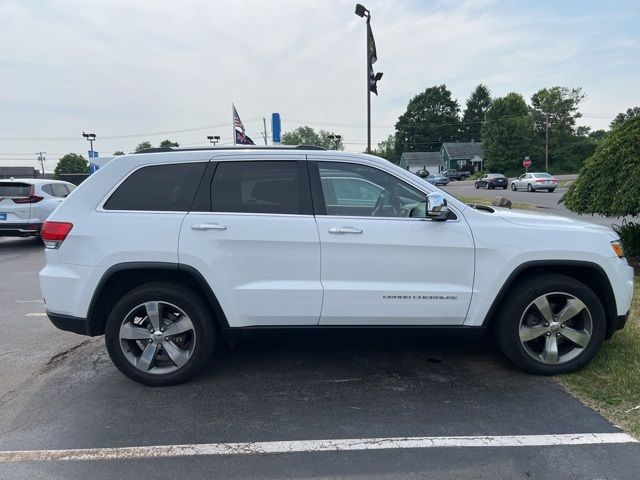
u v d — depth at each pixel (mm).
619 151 7137
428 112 108250
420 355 4625
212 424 3402
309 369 4328
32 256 11016
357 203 4008
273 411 3574
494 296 3896
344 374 4215
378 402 3693
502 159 76250
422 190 3990
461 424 3354
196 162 3945
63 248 3807
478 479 2773
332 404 3674
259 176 3932
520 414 3475
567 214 16516
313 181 3928
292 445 3127
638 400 3580
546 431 3248
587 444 3088
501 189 43812
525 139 75438
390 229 3812
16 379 4230
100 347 5016
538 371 4055
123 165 3945
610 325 4105
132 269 3801
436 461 2943
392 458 2980
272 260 3787
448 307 3889
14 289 7719
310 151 4020
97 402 3754
